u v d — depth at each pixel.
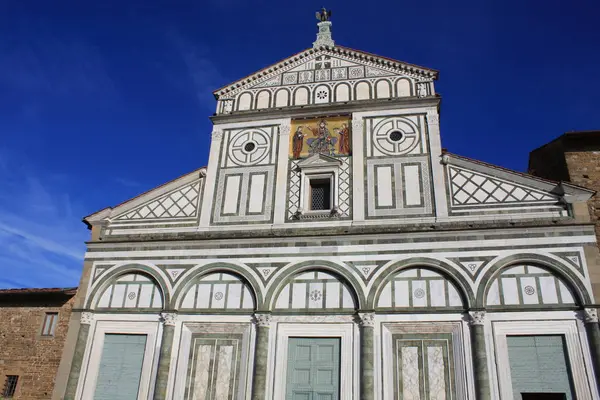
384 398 19.39
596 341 18.58
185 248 23.41
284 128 25.88
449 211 22.08
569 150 23.44
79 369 21.92
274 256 22.45
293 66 27.89
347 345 20.52
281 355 20.83
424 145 23.94
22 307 25.69
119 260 23.72
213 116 27.02
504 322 19.66
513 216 21.34
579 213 20.70
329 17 29.72
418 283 20.94
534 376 18.80
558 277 19.98
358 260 21.69
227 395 20.58
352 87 26.55
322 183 24.45
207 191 24.92
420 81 25.80
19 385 23.91
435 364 19.61
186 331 21.94
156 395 20.80
